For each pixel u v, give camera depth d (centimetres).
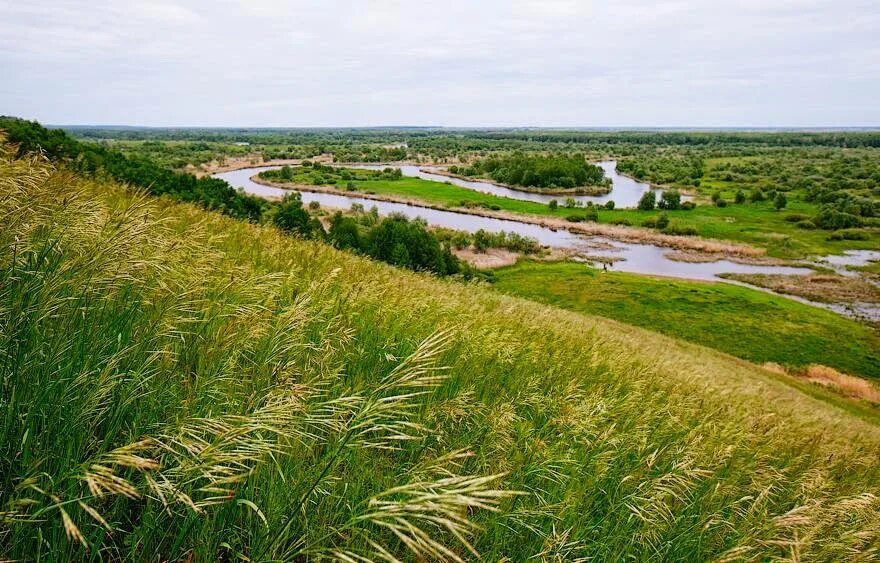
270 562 198
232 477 197
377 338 511
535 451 389
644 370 896
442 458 268
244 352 359
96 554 210
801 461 679
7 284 256
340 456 257
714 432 609
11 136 1906
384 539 275
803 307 5344
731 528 416
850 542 389
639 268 6912
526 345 719
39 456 214
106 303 313
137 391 269
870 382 3806
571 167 15575
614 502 404
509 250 7669
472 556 303
